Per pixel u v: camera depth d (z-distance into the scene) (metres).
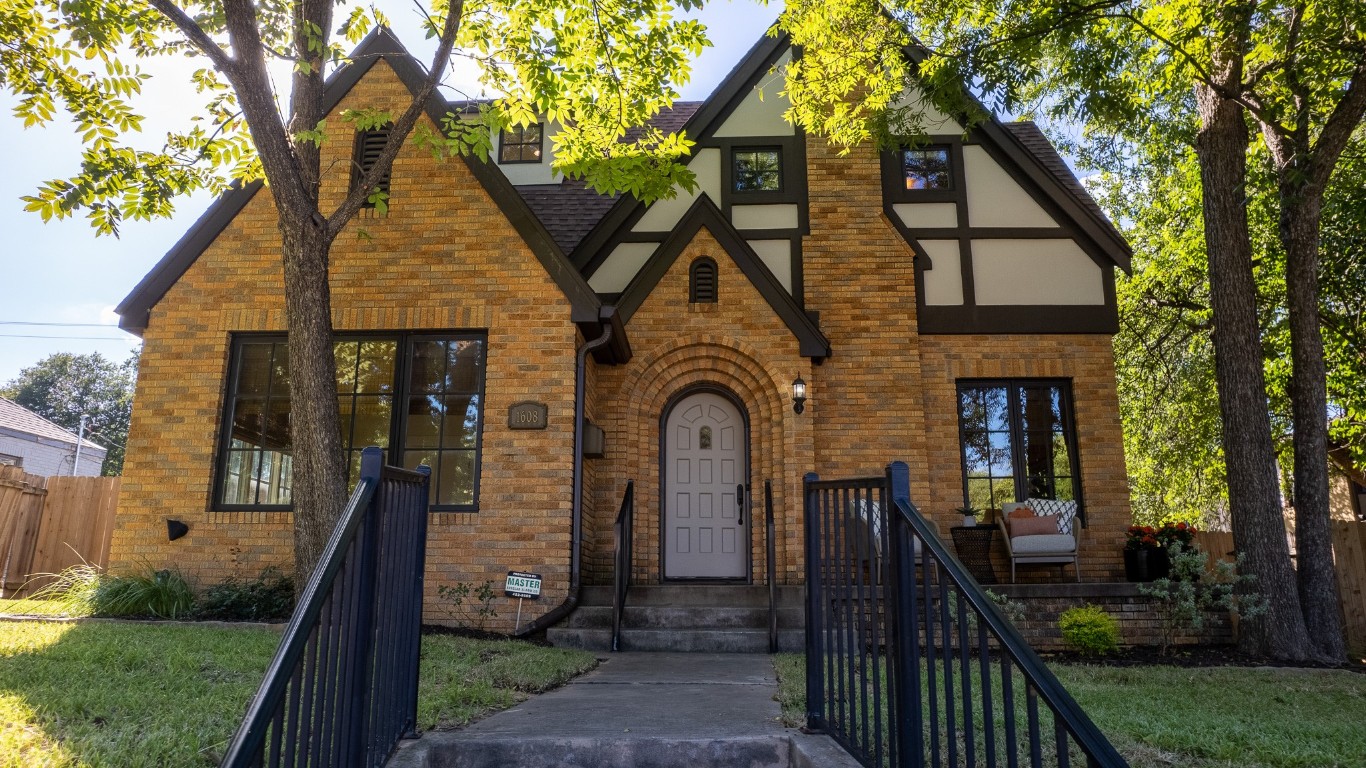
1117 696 5.87
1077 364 11.23
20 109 8.48
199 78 8.35
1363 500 17.83
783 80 12.13
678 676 6.34
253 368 9.41
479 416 9.16
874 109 10.73
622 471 10.41
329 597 2.82
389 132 9.83
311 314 7.33
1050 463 11.12
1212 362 16.23
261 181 9.61
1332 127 8.69
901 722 3.17
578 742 3.92
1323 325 13.64
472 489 9.00
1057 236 11.61
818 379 11.04
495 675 5.60
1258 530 8.59
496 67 8.66
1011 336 11.34
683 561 10.52
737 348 10.57
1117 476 10.88
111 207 8.27
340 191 9.64
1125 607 9.03
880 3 10.61
